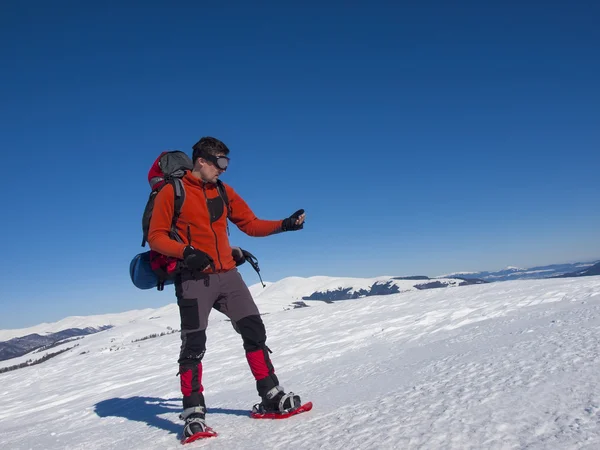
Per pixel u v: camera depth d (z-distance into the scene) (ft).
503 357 11.30
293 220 9.98
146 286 9.78
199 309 9.07
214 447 7.72
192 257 8.37
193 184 9.36
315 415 8.73
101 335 310.24
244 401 13.65
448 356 14.08
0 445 13.12
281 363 25.22
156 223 8.98
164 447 8.33
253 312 9.65
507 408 6.75
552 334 13.91
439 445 5.74
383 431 6.69
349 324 38.40
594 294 28.86
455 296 43.24
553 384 7.63
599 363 8.46
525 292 35.88
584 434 5.35
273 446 7.11
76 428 14.79
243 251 10.39
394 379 11.85
